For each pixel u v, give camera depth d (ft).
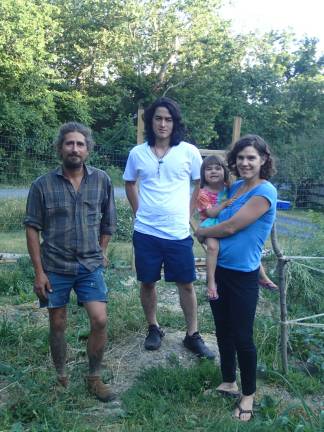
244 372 11.56
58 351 12.41
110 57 107.04
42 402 11.74
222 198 12.35
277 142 115.85
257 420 11.17
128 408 11.75
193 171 14.49
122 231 34.88
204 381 12.94
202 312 18.26
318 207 43.42
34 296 19.86
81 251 11.94
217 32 110.93
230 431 10.73
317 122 121.39
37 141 38.65
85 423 11.19
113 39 105.19
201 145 109.50
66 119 94.84
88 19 106.11
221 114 115.34
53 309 12.15
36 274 11.89
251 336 11.51
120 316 16.83
